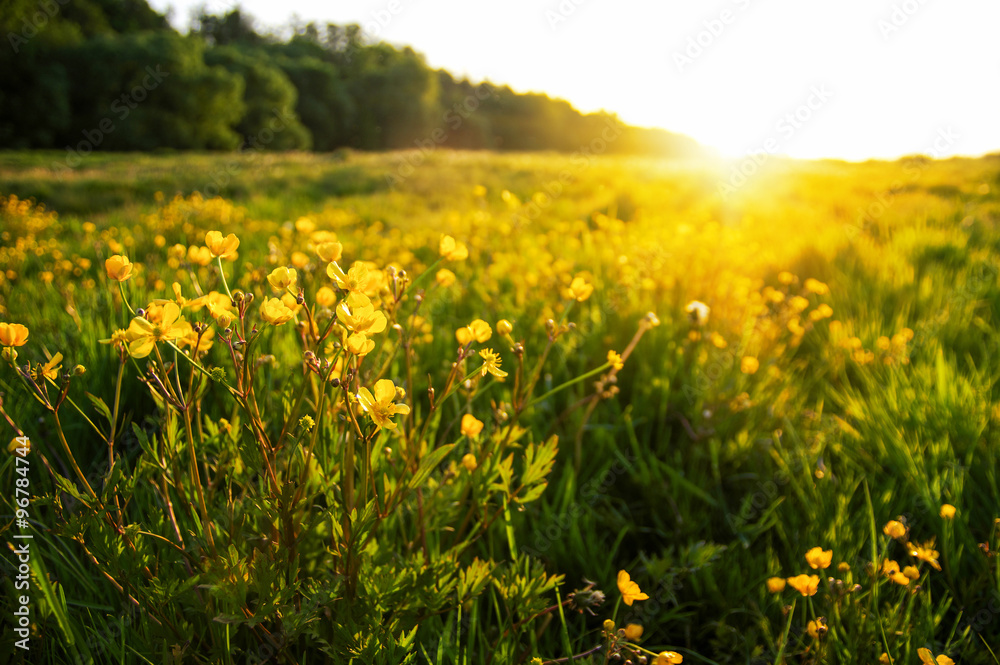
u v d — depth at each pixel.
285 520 0.43
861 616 0.51
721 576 0.61
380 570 0.46
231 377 0.65
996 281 1.46
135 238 1.82
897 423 0.80
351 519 0.43
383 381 0.41
